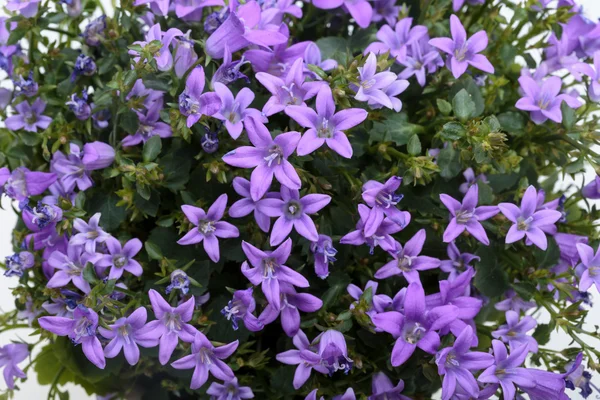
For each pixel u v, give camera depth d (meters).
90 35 0.37
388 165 0.35
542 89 0.35
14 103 0.37
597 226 0.37
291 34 0.40
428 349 0.29
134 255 0.33
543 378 0.31
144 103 0.34
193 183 0.34
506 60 0.39
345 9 0.39
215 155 0.33
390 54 0.35
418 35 0.36
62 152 0.36
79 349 0.37
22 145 0.38
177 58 0.31
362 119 0.30
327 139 0.29
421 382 0.35
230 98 0.31
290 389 0.34
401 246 0.33
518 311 0.36
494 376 0.30
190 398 0.39
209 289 0.36
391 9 0.40
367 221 0.30
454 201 0.32
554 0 0.39
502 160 0.34
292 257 0.34
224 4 0.33
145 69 0.31
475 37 0.35
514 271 0.37
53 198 0.34
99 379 0.37
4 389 0.38
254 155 0.29
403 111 0.36
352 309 0.31
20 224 0.39
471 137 0.32
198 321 0.32
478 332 0.36
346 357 0.31
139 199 0.34
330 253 0.32
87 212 0.35
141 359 0.36
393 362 0.29
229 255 0.34
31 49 0.37
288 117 0.35
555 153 0.37
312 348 0.32
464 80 0.36
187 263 0.34
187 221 0.33
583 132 0.35
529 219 0.32
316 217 0.34
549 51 0.39
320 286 0.35
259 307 0.33
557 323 0.34
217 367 0.30
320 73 0.31
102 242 0.33
